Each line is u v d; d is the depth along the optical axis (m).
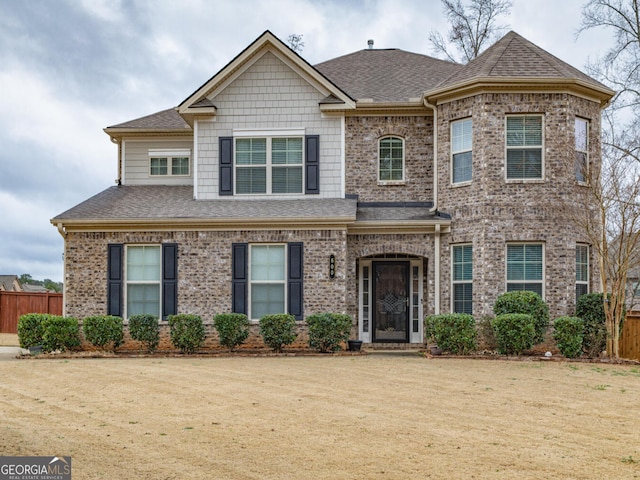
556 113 18.58
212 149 20.94
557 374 14.74
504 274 18.50
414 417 10.45
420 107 20.61
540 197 18.48
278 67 20.89
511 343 17.14
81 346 19.17
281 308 19.33
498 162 18.59
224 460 8.16
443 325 17.69
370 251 19.84
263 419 10.27
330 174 20.78
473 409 11.05
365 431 9.56
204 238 19.41
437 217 19.53
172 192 22.06
